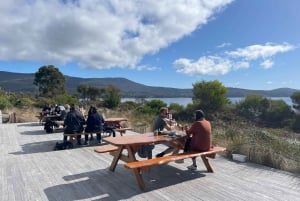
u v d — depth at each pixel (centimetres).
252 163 559
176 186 419
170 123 634
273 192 395
